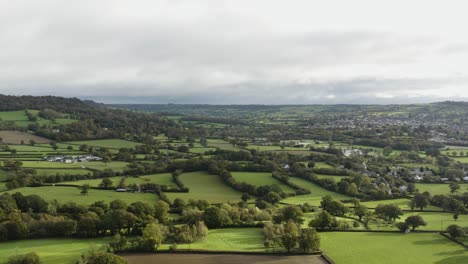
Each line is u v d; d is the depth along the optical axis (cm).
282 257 11231
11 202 14325
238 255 11256
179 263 10450
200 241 12319
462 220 15625
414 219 14100
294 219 14275
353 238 13188
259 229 13812
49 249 11262
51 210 14488
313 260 11094
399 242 12875
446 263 11162
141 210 13988
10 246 11500
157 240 11344
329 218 14050
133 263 10375
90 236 12531
